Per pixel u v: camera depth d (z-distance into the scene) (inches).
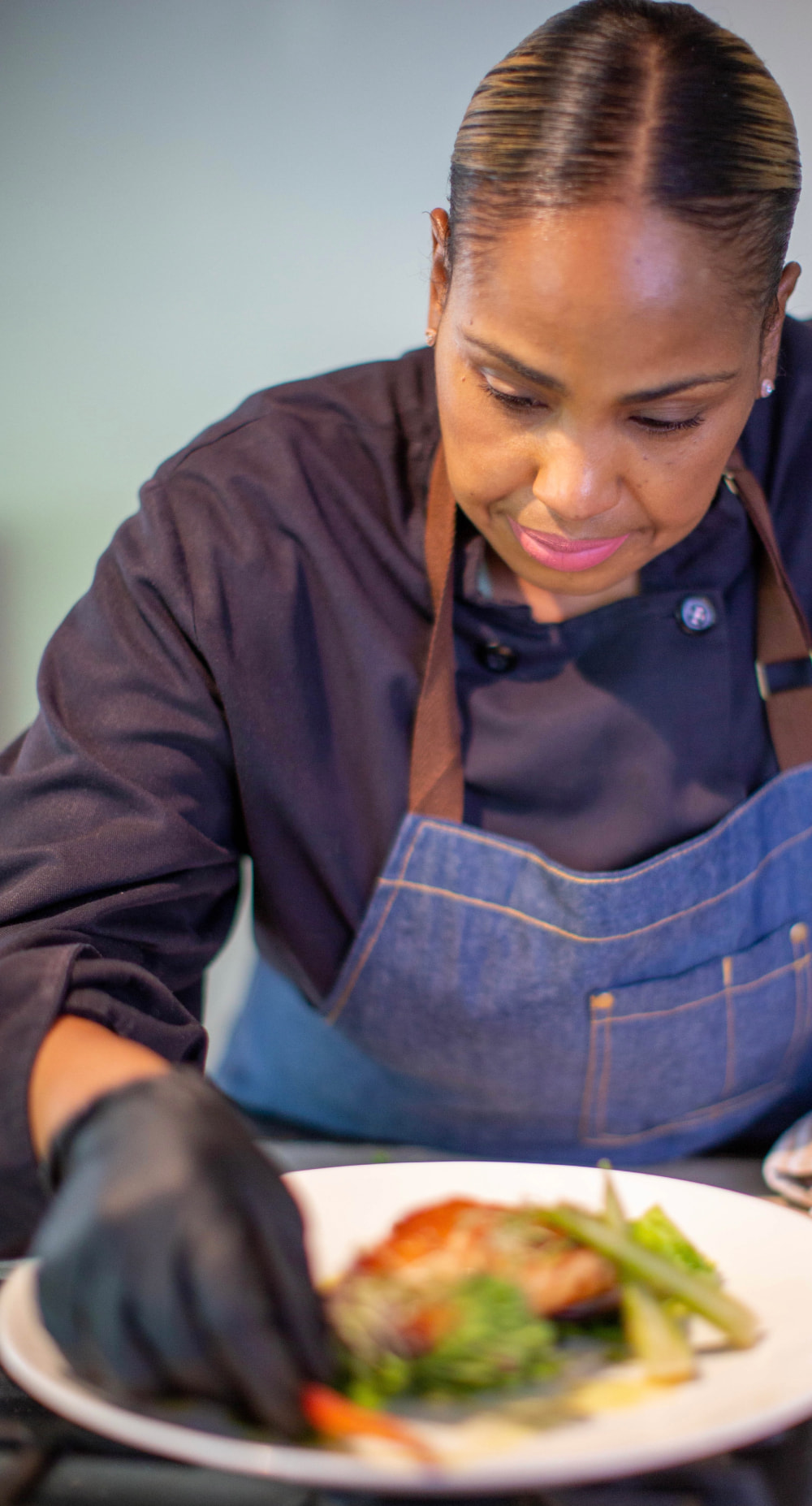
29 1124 21.9
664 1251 22.6
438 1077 39.1
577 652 35.7
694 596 35.7
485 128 24.4
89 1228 17.8
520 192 23.3
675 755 35.8
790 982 38.1
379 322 76.0
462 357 25.9
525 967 35.9
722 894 36.4
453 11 69.7
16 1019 24.0
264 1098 46.8
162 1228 17.6
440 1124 41.4
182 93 71.9
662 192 22.8
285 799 35.2
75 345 77.1
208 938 33.6
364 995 37.6
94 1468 18.2
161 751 32.0
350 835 36.1
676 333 23.5
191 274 75.4
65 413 78.5
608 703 35.4
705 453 26.4
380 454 36.3
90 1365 17.8
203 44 70.9
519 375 24.5
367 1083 41.9
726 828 36.0
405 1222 23.0
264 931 38.5
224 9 70.2
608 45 23.9
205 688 33.3
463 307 25.2
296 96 71.7
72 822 30.0
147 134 72.8
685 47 24.1
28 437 79.0
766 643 37.1
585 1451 16.8
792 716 36.9
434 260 30.1
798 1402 17.6
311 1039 42.8
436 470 35.0
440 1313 19.8
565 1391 19.6
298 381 38.6
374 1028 38.4
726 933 36.8
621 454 25.7
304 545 35.0
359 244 74.4
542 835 35.9
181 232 74.6
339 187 73.3
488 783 35.7
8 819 30.4
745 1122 40.8
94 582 35.2
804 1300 21.8
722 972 37.1
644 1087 38.2
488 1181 26.1
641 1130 39.5
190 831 31.1
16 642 82.0
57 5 70.3
